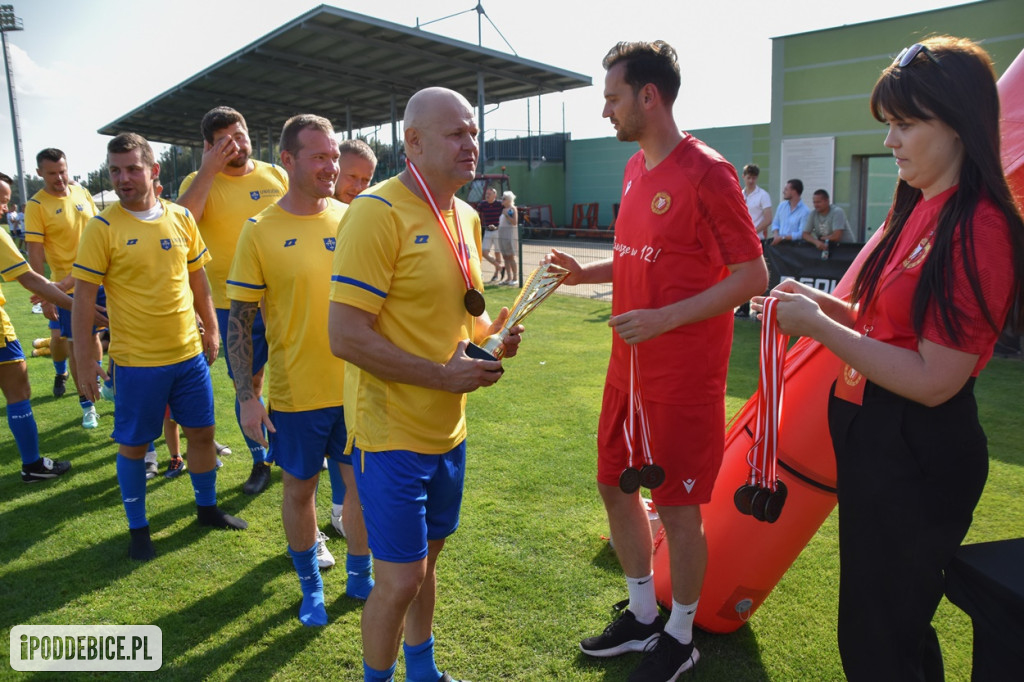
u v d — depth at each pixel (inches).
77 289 132.7
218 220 165.9
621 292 100.6
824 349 98.1
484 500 156.9
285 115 1155.9
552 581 123.7
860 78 505.4
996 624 71.4
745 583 103.1
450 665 102.3
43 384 274.8
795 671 100.4
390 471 82.1
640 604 106.0
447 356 84.4
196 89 965.2
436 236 81.8
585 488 162.9
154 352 134.7
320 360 112.7
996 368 258.2
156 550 138.7
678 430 93.9
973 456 71.6
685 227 90.4
